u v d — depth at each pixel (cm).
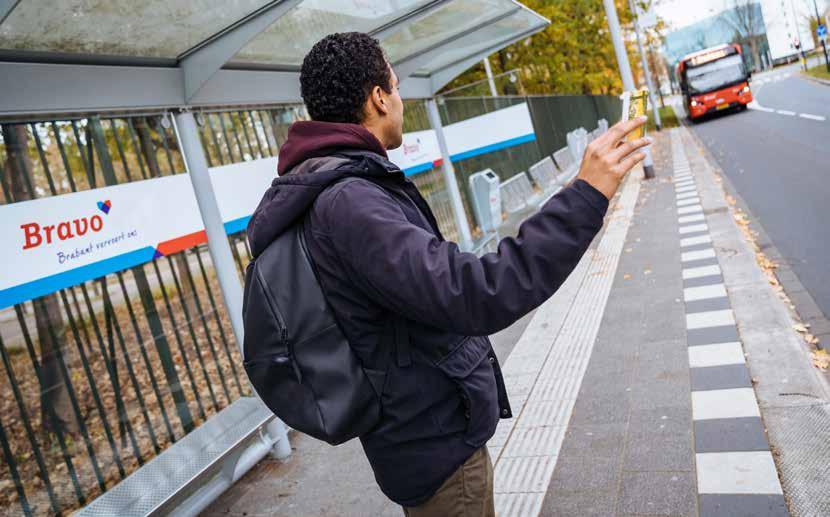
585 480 295
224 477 364
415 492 145
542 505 284
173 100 388
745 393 342
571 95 2147
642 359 423
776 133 1831
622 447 317
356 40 148
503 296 117
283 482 371
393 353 137
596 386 397
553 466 314
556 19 1766
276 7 358
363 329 134
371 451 146
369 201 128
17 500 304
